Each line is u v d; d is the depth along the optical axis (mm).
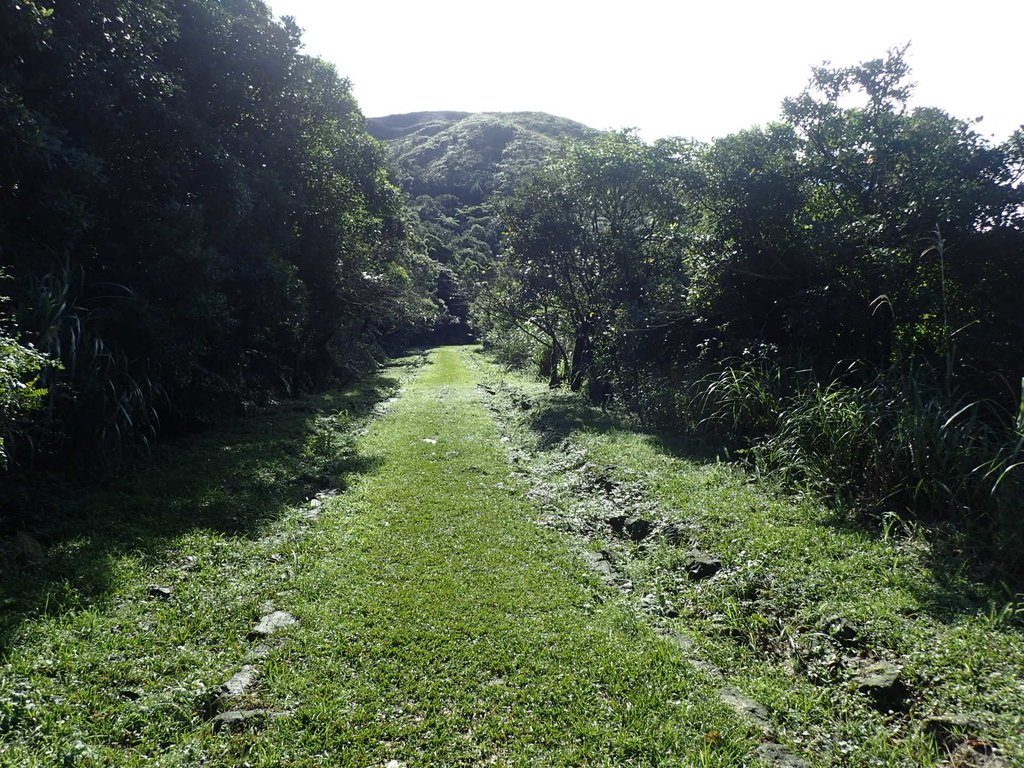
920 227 8023
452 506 7426
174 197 9758
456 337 62031
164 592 4691
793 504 6219
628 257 15602
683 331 12461
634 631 4395
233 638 4156
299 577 5176
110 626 4082
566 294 17422
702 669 3912
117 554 5258
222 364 13148
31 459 6414
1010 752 2793
